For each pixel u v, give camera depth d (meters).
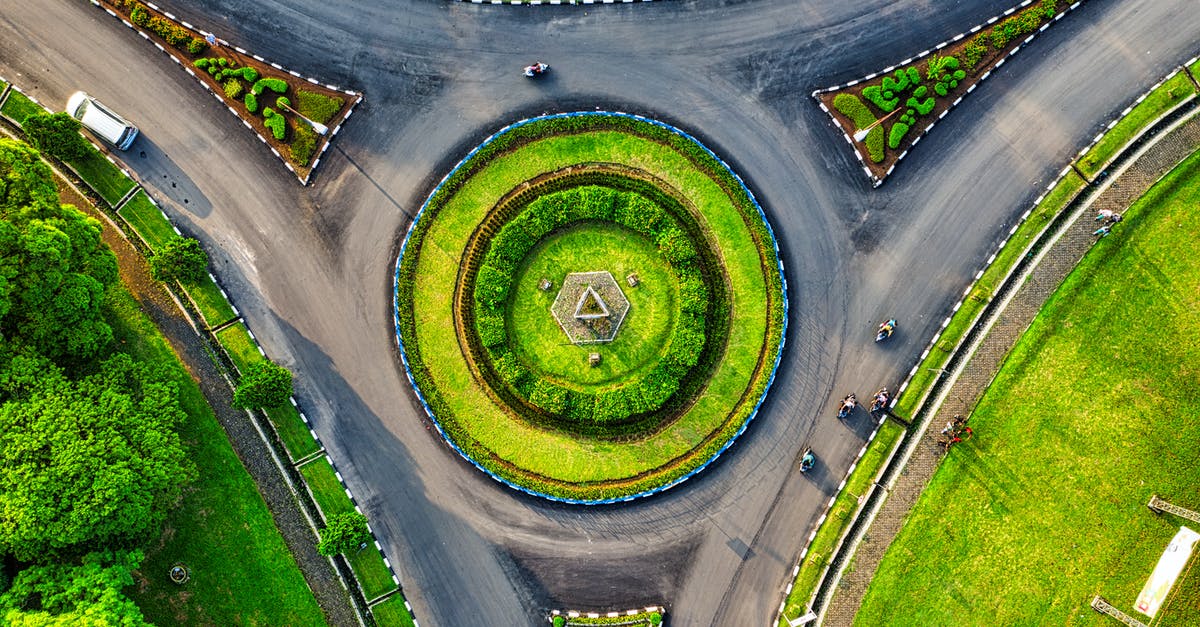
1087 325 49.44
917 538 49.38
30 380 41.03
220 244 49.81
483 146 49.69
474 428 49.56
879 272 50.06
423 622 49.56
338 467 49.59
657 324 49.66
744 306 49.84
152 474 42.19
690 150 49.81
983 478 49.41
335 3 49.91
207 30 50.00
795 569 49.75
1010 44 49.94
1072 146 50.06
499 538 49.69
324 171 49.91
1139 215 49.50
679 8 50.03
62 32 49.72
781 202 49.81
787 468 49.91
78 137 47.91
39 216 41.72
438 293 49.66
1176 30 50.09
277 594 48.78
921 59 49.97
